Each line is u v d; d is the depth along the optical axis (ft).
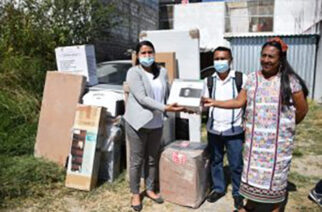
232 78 9.96
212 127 10.27
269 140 8.02
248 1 48.11
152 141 10.41
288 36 34.99
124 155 13.38
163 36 14.12
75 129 11.84
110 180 12.22
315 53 34.22
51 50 19.11
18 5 20.02
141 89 9.45
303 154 16.37
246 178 8.54
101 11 22.43
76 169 11.61
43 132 13.66
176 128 13.69
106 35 25.36
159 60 13.70
